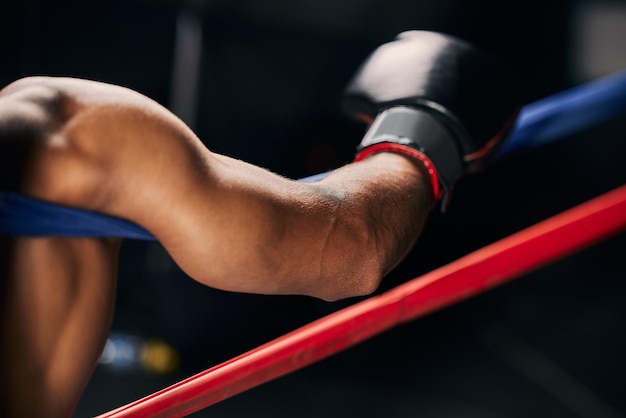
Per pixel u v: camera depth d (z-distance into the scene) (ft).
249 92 29.89
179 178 2.50
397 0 27.48
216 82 29.53
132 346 26.11
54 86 2.61
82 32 28.55
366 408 23.65
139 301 27.78
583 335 29.43
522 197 30.76
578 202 30.50
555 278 30.94
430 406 24.29
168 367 25.52
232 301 28.17
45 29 28.25
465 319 30.07
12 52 27.73
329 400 23.91
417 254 30.91
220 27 29.04
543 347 29.14
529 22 27.30
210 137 29.89
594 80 27.32
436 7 27.55
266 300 28.78
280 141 30.48
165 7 28.45
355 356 27.61
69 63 28.76
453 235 30.86
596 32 27.07
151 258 26.89
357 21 28.66
